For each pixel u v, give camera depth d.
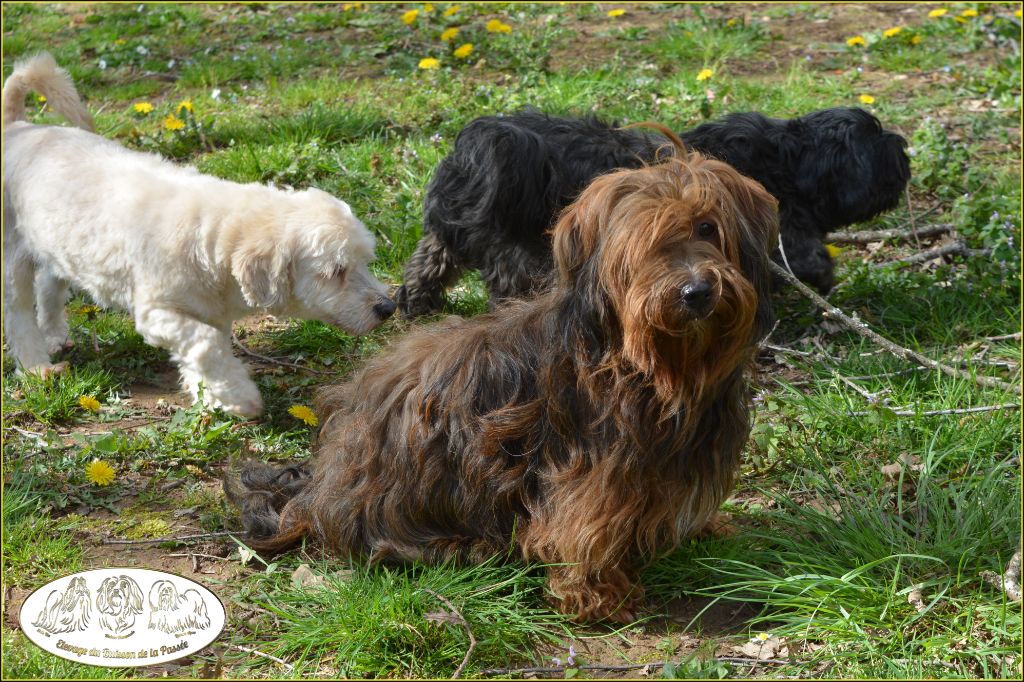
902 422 4.38
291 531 3.75
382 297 4.64
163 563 3.69
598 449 3.20
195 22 11.12
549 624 3.41
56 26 11.11
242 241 4.44
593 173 4.93
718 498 3.40
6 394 4.84
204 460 4.29
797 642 3.28
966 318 5.33
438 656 3.22
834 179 5.55
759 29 9.84
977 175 6.75
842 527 3.76
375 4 11.42
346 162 6.94
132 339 5.27
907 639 3.28
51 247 4.77
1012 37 9.43
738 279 2.89
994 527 3.69
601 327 3.06
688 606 3.53
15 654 3.17
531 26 10.19
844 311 5.57
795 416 4.52
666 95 8.27
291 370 5.19
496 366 3.34
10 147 4.98
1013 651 3.13
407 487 3.48
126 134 7.70
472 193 5.00
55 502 3.98
